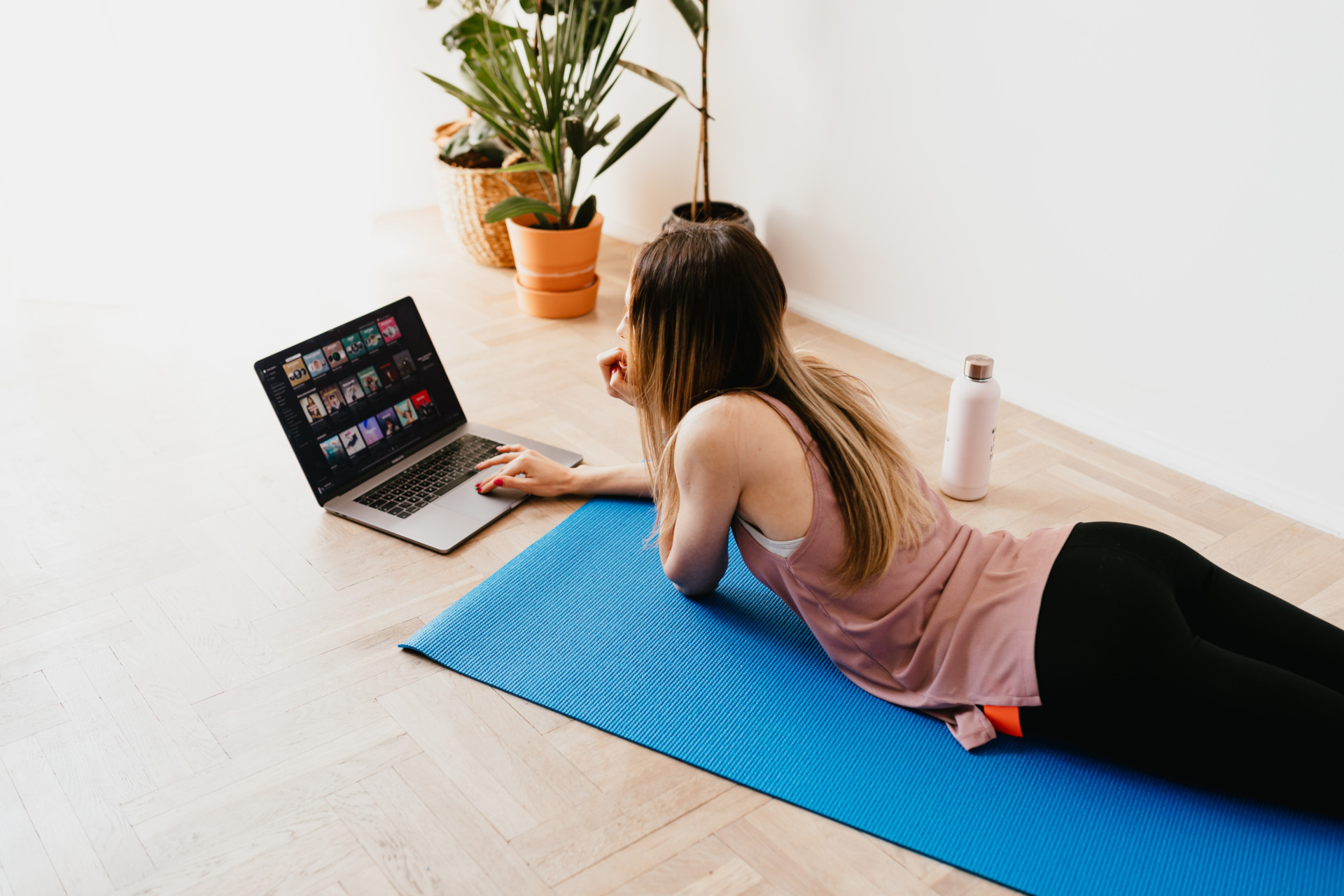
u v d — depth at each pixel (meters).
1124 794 1.23
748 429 1.21
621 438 2.08
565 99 2.61
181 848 1.18
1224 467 1.93
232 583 1.63
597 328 2.62
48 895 1.12
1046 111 2.01
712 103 2.74
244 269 2.96
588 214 2.63
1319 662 1.18
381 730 1.34
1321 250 1.70
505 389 2.28
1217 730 1.08
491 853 1.17
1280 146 1.70
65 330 2.57
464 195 2.86
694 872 1.14
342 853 1.17
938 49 2.16
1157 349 1.97
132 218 2.72
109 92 2.59
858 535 1.21
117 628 1.53
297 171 3.06
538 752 1.31
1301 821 1.18
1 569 1.67
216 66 2.84
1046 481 1.95
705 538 1.34
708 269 1.19
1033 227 2.11
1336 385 1.74
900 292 2.45
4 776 1.27
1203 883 1.11
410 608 1.58
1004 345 2.26
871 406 1.35
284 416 1.75
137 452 2.01
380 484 1.87
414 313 1.99
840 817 1.20
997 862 1.14
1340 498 1.79
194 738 1.33
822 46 2.39
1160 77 1.82
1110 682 1.10
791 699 1.38
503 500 1.83
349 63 3.07
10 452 2.01
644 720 1.35
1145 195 1.91
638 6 2.85
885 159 2.36
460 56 3.46
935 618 1.26
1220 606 1.23
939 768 1.26
